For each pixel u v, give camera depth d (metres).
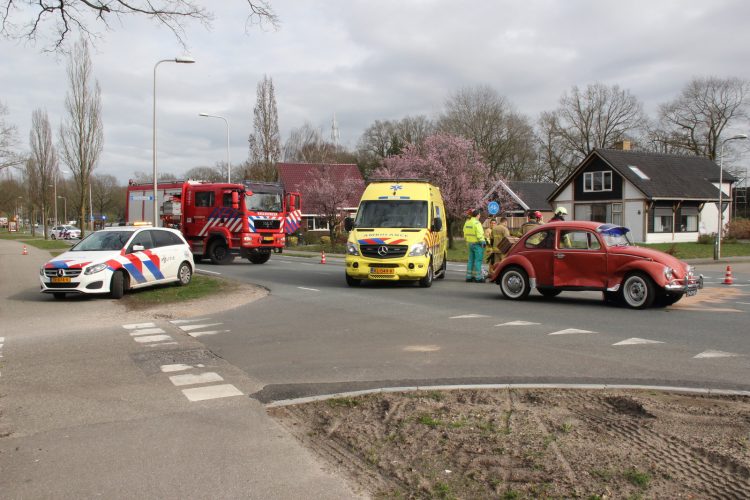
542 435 4.64
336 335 9.09
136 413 5.45
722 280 18.70
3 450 4.57
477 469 4.07
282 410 5.51
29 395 6.07
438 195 17.92
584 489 3.71
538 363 7.12
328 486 3.88
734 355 7.47
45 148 54.69
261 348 8.27
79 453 4.48
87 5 11.54
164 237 16.09
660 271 11.22
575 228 12.31
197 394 6.05
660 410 5.19
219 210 23.77
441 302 12.73
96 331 9.99
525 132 61.22
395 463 4.22
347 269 15.41
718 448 4.28
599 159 46.81
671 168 47.47
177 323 10.65
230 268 22.52
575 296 13.80
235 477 4.03
